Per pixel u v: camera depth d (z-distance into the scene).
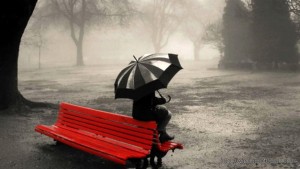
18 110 10.73
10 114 10.38
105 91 18.09
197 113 10.88
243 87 18.72
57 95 16.75
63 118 6.70
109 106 12.68
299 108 11.51
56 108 11.69
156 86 4.58
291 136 7.64
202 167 5.57
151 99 4.96
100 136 5.73
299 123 9.06
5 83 10.59
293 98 13.97
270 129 8.42
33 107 11.41
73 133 6.17
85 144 5.36
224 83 21.30
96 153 5.04
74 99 14.97
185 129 8.56
